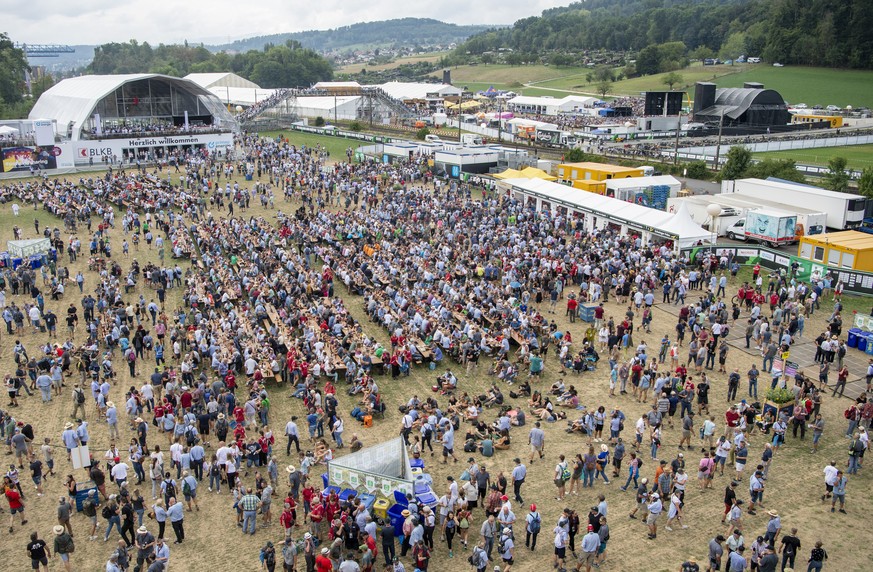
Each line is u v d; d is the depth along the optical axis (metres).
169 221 55.19
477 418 27.67
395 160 86.00
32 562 18.95
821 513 21.91
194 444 24.41
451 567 19.77
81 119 81.81
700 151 97.56
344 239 51.81
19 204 61.75
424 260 44.38
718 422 27.52
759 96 117.75
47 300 41.22
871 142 109.06
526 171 68.62
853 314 37.09
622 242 46.66
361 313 39.75
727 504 21.17
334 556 18.78
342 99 135.75
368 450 22.59
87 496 21.84
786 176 72.75
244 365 31.94
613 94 194.50
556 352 34.28
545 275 40.66
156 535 21.28
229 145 89.00
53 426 27.53
